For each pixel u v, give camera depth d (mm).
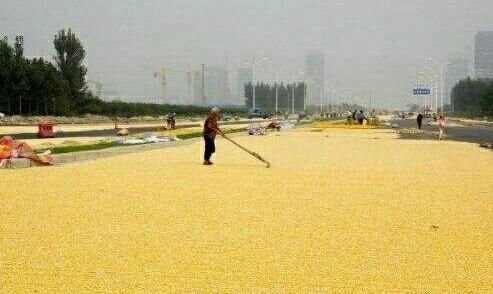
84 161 24047
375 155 28875
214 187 15789
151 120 104688
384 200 13719
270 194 14555
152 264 7930
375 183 17078
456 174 19891
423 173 20172
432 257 8406
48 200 13219
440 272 7660
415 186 16438
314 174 19453
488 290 6961
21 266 7777
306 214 11742
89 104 101625
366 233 9977
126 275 7422
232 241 9297
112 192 14602
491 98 133875
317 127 74188
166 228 10250
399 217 11484
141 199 13492
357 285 7109
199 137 44156
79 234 9703
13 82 83500
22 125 67938
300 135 53531
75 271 7574
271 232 9992
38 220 10859
